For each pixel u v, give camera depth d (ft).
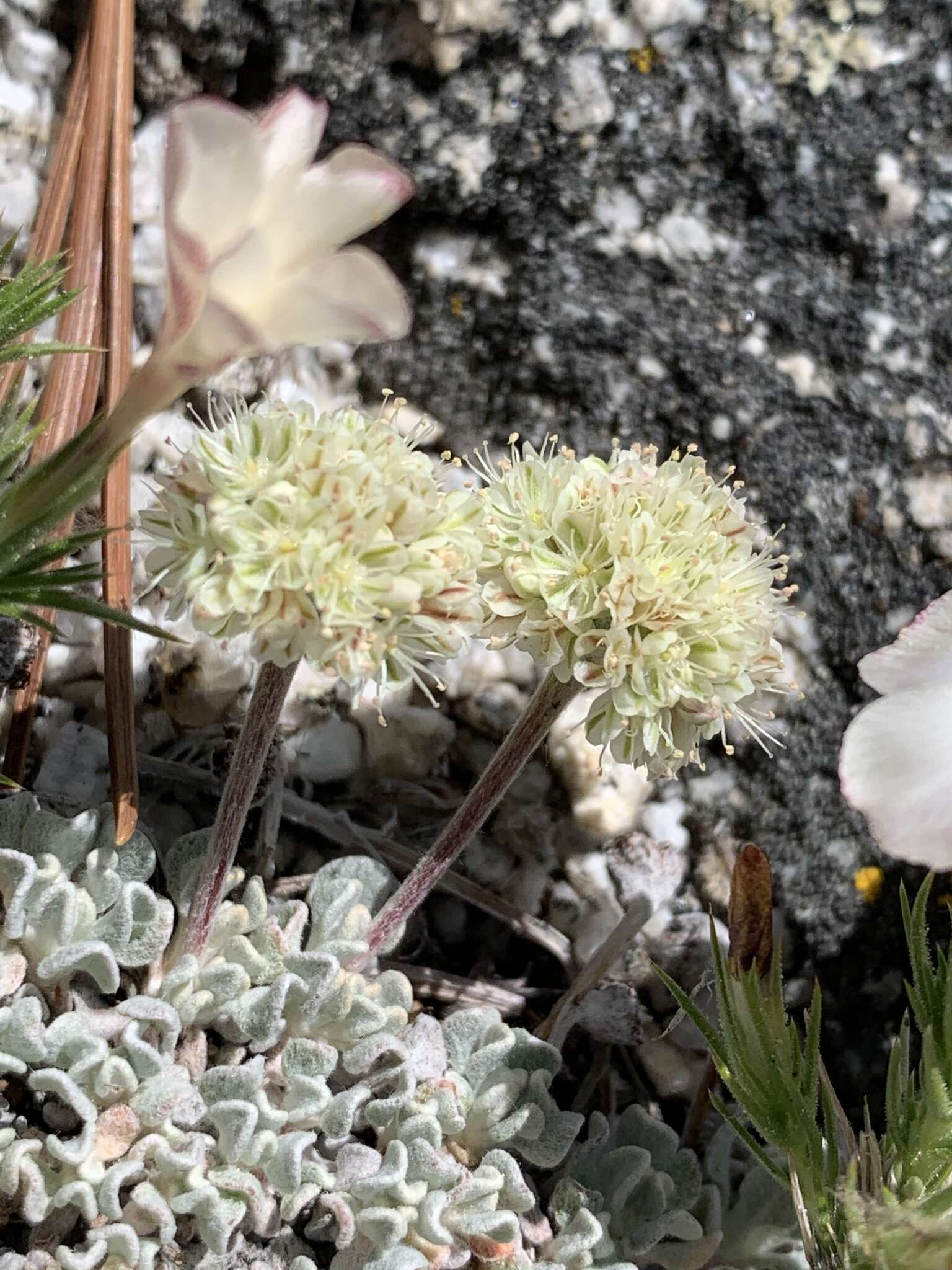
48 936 0.36
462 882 0.45
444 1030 0.40
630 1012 0.42
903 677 0.31
